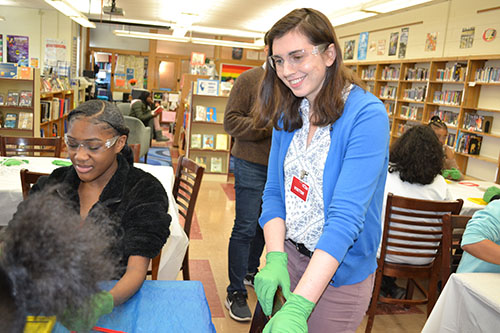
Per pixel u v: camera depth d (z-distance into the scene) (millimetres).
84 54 14750
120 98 14164
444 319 1662
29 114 6199
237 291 2564
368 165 1028
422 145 2443
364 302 1273
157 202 1258
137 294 1116
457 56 6602
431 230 2455
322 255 976
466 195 3279
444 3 7148
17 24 11469
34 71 6164
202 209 4859
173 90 15711
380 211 1206
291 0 8547
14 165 2949
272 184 1355
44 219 527
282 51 1038
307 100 1194
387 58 8812
